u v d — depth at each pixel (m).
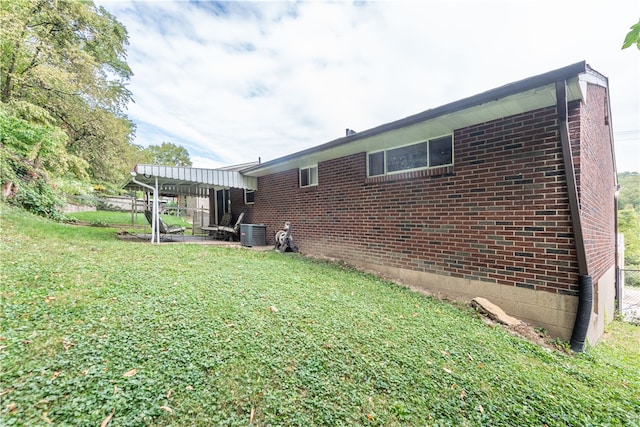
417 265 5.40
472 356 2.85
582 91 3.58
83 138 14.56
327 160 7.46
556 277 3.78
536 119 3.96
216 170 9.02
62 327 2.44
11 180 8.82
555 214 3.80
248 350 2.45
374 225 6.25
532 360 3.00
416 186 5.44
